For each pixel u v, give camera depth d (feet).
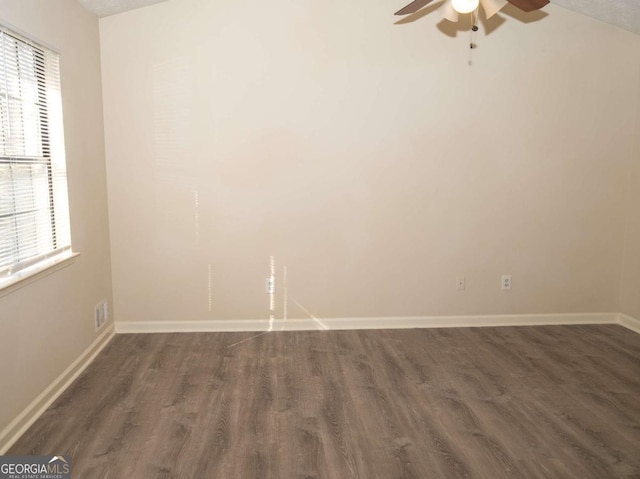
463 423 8.71
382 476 7.22
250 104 12.84
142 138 12.71
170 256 13.16
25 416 8.36
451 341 12.80
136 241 13.03
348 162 13.21
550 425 8.66
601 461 7.61
